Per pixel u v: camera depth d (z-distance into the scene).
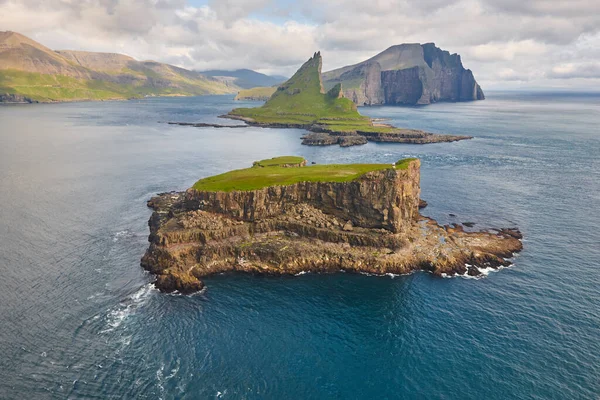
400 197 91.12
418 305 70.06
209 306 69.38
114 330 62.00
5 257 84.44
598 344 58.69
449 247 89.56
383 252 85.88
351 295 73.62
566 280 76.88
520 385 51.69
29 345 58.03
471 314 67.00
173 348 58.38
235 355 57.41
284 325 64.62
